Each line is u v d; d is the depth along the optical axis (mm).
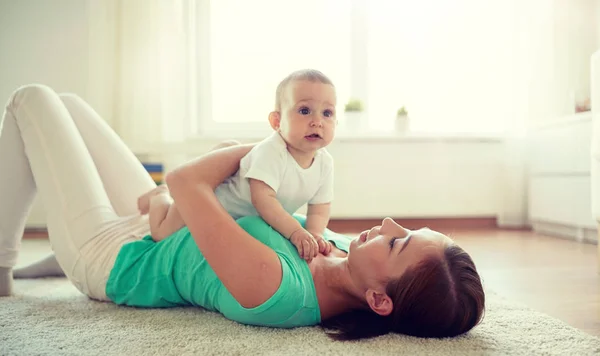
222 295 992
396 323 917
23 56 3082
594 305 1242
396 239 931
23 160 1254
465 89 3324
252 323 966
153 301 1105
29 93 1235
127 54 2969
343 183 3164
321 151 1137
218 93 3279
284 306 899
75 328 957
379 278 910
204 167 1014
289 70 3293
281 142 1065
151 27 2986
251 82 3277
